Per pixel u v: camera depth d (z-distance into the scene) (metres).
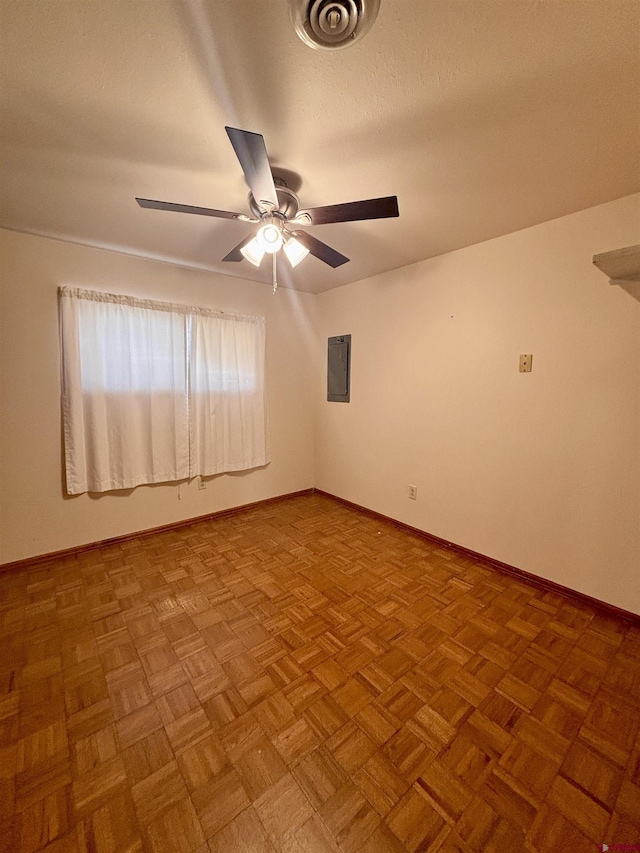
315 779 1.11
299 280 3.24
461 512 2.59
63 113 1.21
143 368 2.72
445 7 0.88
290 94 1.13
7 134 1.32
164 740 1.22
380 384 3.13
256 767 1.14
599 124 1.26
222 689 1.43
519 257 2.16
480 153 1.43
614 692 1.42
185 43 0.97
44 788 1.07
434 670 1.53
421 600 2.03
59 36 0.95
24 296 2.26
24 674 1.50
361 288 3.22
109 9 0.89
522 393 2.21
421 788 1.08
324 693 1.41
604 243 1.84
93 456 2.54
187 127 1.29
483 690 1.43
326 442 3.78
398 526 3.05
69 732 1.25
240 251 1.89
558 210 1.90
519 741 1.23
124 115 1.23
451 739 1.23
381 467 3.18
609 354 1.87
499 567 2.37
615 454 1.88
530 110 1.20
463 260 2.44
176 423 2.91
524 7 0.88
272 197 1.38
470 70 1.05
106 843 0.95
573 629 1.80
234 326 3.16
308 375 3.81
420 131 1.30
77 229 2.18
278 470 3.67
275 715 1.32
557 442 2.08
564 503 2.07
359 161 1.48
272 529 3.01
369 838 0.96
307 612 1.92
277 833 0.98
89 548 2.60
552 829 0.98
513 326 2.22
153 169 1.54
